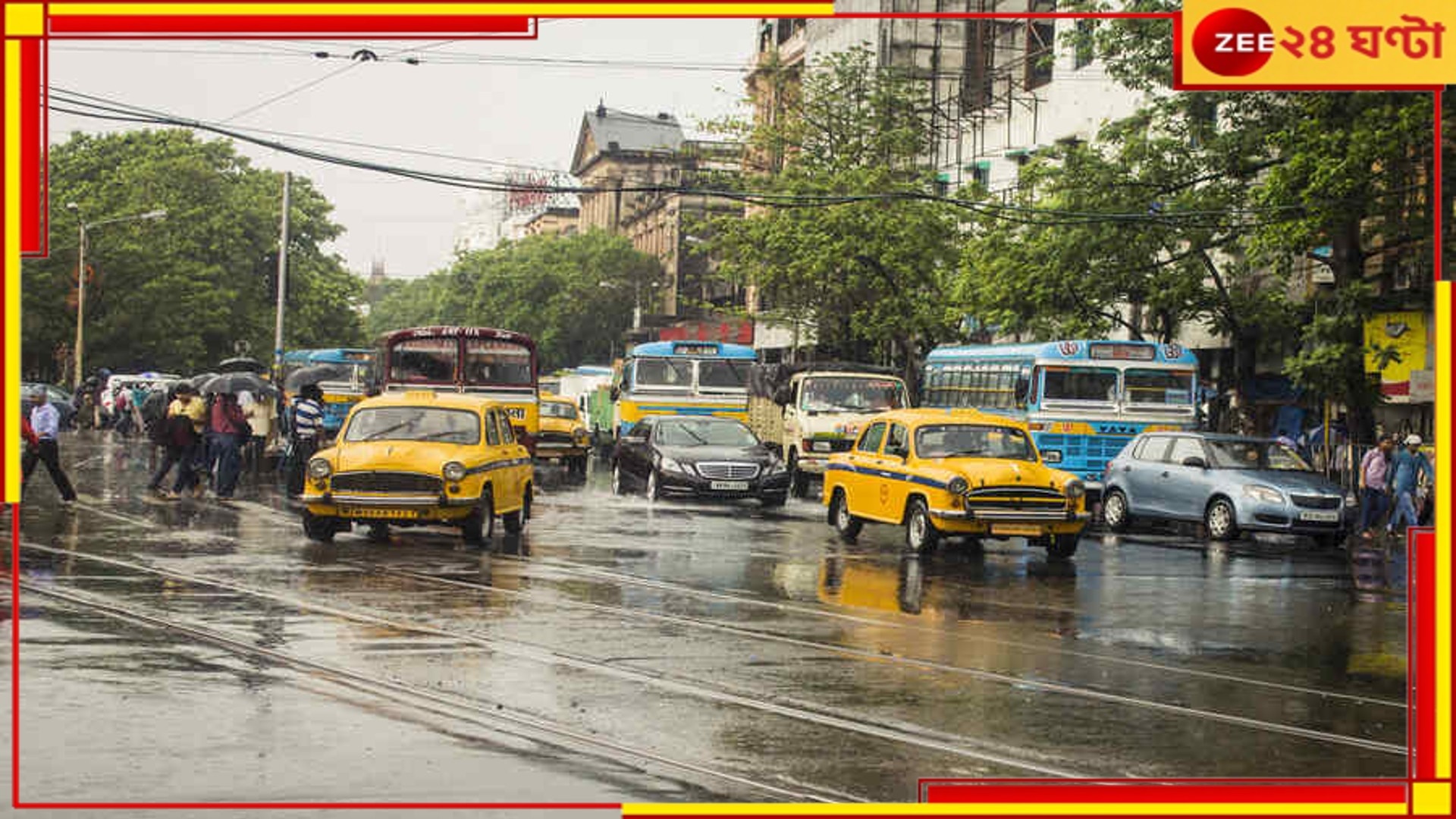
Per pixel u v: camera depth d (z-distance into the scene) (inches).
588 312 3821.4
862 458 880.3
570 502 1147.3
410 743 316.8
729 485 1131.3
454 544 780.6
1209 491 979.3
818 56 2060.8
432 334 1341.0
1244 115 1249.4
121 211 3009.4
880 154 1927.9
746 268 1903.3
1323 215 1058.7
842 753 322.3
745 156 2017.7
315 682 385.1
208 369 3159.5
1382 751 339.6
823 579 671.8
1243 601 638.5
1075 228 1290.6
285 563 665.0
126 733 320.2
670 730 341.4
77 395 2541.8
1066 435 1163.3
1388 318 1220.5
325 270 3467.0
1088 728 355.6
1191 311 1320.1
